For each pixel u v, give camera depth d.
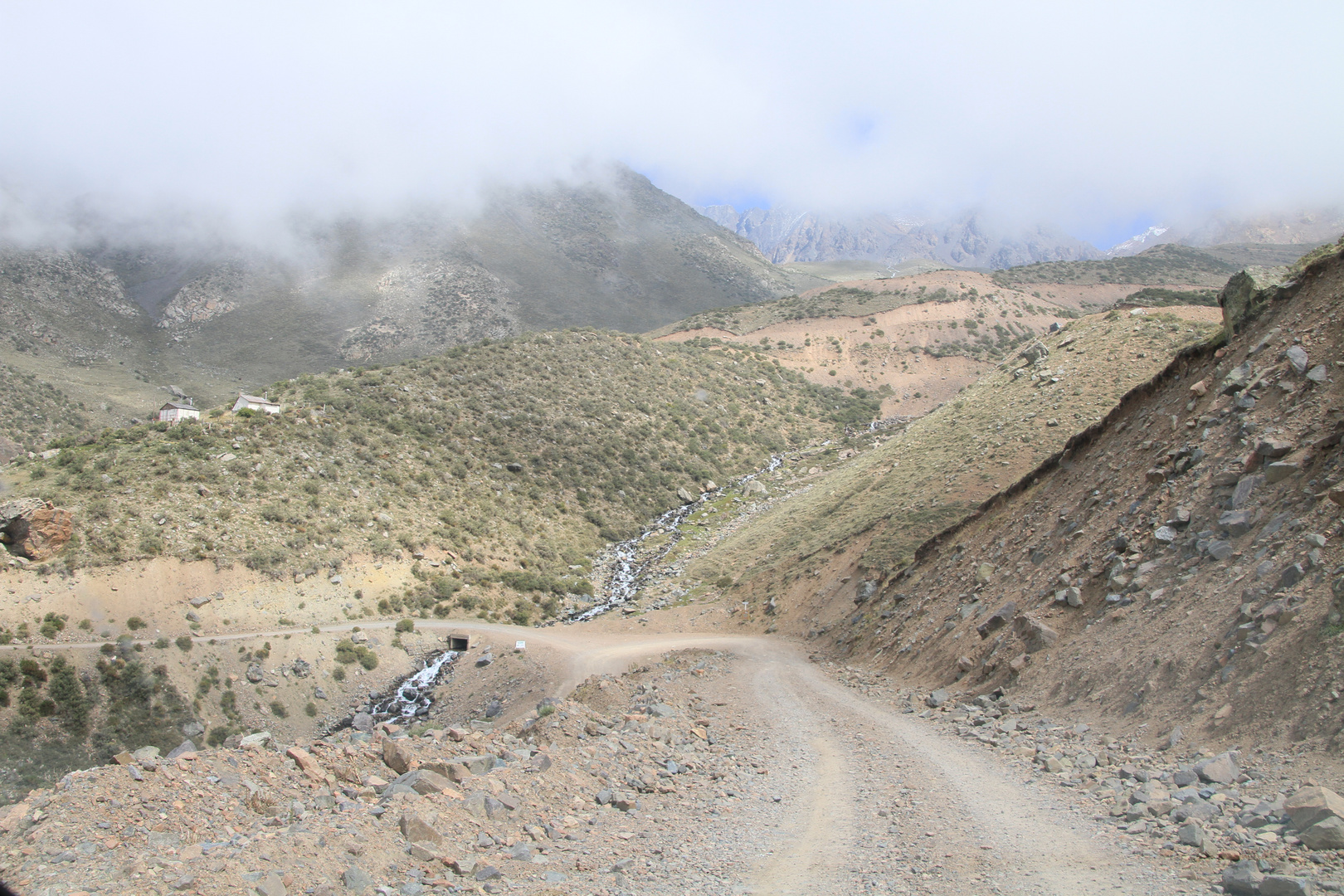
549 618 63.94
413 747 13.97
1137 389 26.86
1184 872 7.68
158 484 59.19
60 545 50.22
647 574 72.75
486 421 94.75
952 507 46.66
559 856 9.72
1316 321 18.94
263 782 11.16
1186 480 19.14
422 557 65.50
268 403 76.62
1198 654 13.74
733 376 136.75
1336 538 12.88
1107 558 19.80
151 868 8.01
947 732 17.42
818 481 91.06
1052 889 7.66
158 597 50.78
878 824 10.84
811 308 175.25
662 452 105.12
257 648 50.28
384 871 8.71
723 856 9.65
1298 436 16.25
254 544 57.62
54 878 7.74
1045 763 13.05
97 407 132.88
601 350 128.38
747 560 65.38
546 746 14.73
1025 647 19.72
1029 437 50.44
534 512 82.38
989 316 159.38
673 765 15.21
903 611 33.06
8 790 37.97
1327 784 9.05
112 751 41.78
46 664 43.72
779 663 36.31
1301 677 11.22
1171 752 12.02
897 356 151.00
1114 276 191.25
